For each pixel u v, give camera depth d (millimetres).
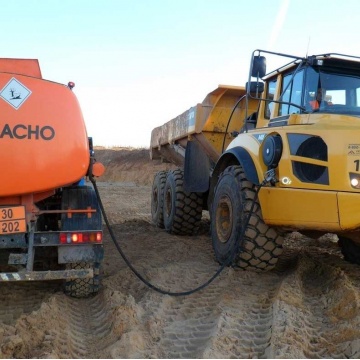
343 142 4484
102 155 40875
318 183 4621
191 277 5441
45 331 3902
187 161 8055
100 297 4953
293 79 5504
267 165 5020
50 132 4379
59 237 4578
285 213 4871
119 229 9469
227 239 5645
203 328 4090
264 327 4055
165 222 9164
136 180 33438
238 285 5059
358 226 4477
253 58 5223
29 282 5465
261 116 6328
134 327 3955
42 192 4582
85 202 4867
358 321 3938
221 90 7398
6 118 4273
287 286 4844
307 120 5105
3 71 4641
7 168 4262
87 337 4023
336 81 5336
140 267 5988
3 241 4426
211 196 6727
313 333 3959
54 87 4445
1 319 4301
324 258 6438
